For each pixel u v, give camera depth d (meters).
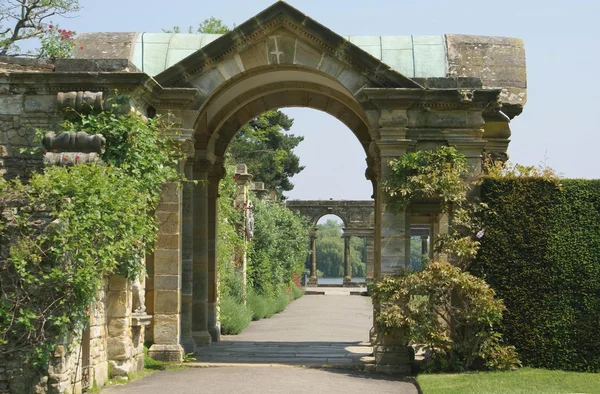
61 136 14.71
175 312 17.62
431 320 16.44
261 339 22.92
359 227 60.88
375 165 20.19
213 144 21.39
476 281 16.41
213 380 15.46
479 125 17.47
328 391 14.45
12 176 15.61
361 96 17.61
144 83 16.12
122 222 14.08
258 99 21.98
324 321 29.84
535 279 16.73
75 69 16.06
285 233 43.97
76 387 13.49
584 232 16.75
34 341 12.92
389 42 20.27
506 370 16.33
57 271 12.69
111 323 15.39
